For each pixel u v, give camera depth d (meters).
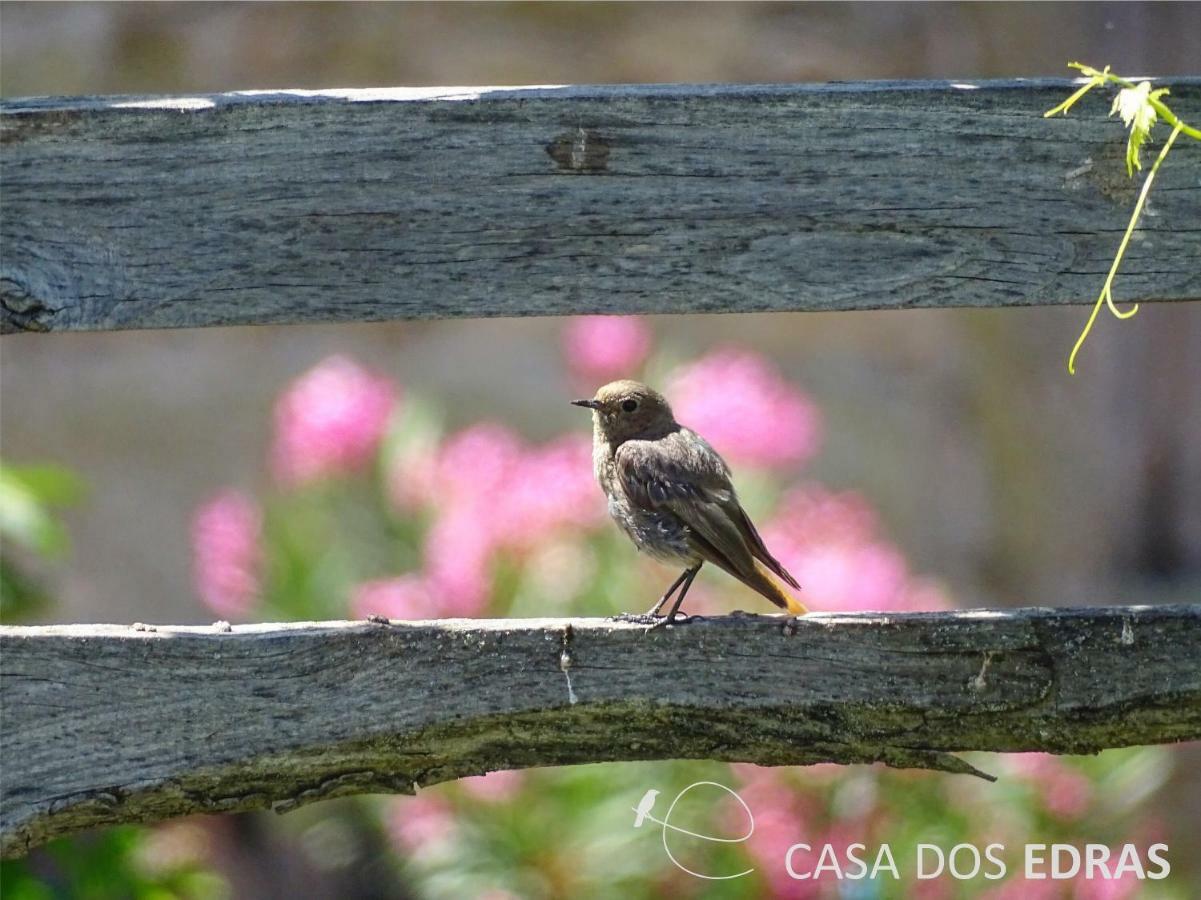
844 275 4.94
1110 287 4.95
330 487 12.93
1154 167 4.84
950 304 4.98
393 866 14.22
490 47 16.83
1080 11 17.09
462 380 17.39
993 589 18.19
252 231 4.82
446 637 4.97
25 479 9.86
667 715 5.05
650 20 16.89
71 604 16.23
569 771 11.65
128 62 16.31
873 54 17.12
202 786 4.93
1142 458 18.09
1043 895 10.98
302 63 16.66
